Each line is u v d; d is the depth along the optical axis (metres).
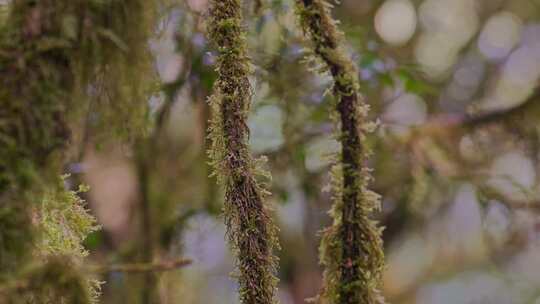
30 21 1.24
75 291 1.26
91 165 2.35
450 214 3.79
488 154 2.83
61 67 1.26
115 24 1.28
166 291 2.38
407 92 2.60
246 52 1.32
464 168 2.83
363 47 2.39
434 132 2.81
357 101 1.30
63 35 1.25
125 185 3.19
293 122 2.50
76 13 1.26
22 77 1.24
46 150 1.25
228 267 4.04
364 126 1.31
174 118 3.12
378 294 1.32
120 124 1.33
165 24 1.46
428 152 2.84
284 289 3.60
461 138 2.81
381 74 2.38
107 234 2.92
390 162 2.88
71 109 1.27
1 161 1.23
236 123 1.31
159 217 2.59
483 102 3.98
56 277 1.25
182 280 2.49
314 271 3.47
